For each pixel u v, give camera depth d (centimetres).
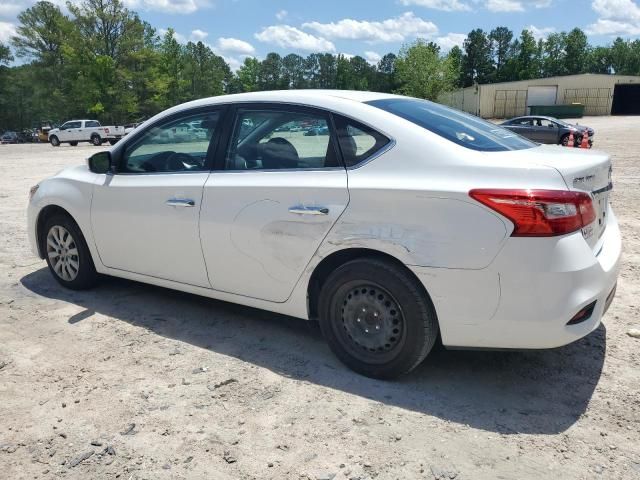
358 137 330
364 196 312
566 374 337
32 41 6781
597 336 388
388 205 305
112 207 432
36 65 6844
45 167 1869
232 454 266
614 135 3092
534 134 2545
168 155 412
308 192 333
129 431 285
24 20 6806
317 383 330
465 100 7369
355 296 327
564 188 277
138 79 6291
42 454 269
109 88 6034
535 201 272
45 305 462
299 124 352
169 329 412
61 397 319
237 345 385
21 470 257
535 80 6819
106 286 507
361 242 313
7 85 8069
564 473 248
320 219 327
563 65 11625
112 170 441
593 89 6738
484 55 12175
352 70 13200
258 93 383
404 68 7350
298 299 351
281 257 348
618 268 316
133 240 425
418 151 310
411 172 307
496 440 273
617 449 265
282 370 348
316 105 349
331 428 285
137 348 381
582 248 281
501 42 12262
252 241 357
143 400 314
